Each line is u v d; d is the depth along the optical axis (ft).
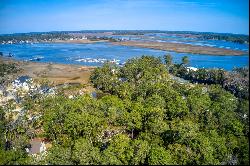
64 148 245.86
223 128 294.25
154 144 263.29
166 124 299.99
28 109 435.12
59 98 436.35
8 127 339.77
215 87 448.24
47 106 413.59
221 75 571.28
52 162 220.64
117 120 330.95
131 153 241.35
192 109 340.59
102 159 230.07
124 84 509.76
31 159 235.61
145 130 304.50
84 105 334.03
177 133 266.98
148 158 239.30
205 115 321.73
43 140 333.21
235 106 306.76
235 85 378.53
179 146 246.47
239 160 235.61
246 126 270.46
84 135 293.84
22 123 357.41
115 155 242.37
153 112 313.53
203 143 241.76
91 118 298.15
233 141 257.14
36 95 520.42
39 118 372.79
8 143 302.86
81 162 222.07
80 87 613.11
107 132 326.65
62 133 308.40
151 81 565.94
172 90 433.48
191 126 268.62
